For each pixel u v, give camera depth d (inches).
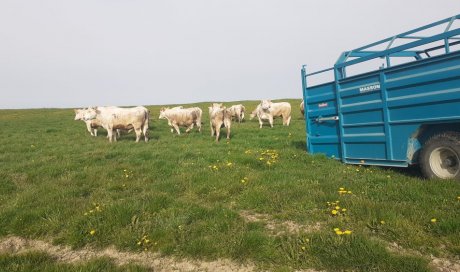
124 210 254.8
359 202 243.0
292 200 269.4
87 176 381.7
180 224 236.1
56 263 202.8
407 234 198.1
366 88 361.1
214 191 303.6
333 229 211.5
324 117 435.2
